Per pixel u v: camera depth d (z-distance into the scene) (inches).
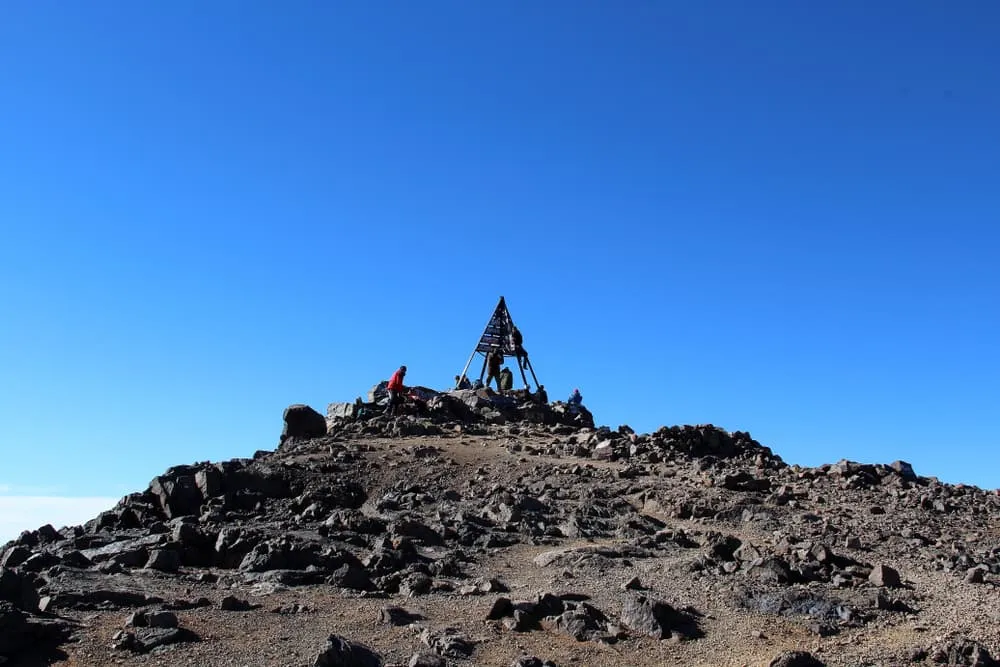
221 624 472.7
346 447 1112.2
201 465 900.0
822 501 936.9
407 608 522.3
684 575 615.5
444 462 1045.2
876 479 1109.1
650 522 799.7
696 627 517.0
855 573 630.5
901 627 524.1
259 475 898.1
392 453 1083.9
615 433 1294.3
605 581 601.9
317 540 663.8
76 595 492.7
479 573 620.4
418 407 1412.4
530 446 1186.0
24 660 415.5
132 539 680.4
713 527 801.6
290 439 1256.2
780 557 652.1
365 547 674.2
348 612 510.0
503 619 510.6
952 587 614.9
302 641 453.1
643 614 514.9
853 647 487.5
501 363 1691.7
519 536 730.2
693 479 994.1
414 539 685.9
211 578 574.9
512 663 442.3
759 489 971.3
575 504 851.4
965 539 800.9
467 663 442.0
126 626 454.9
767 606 548.7
